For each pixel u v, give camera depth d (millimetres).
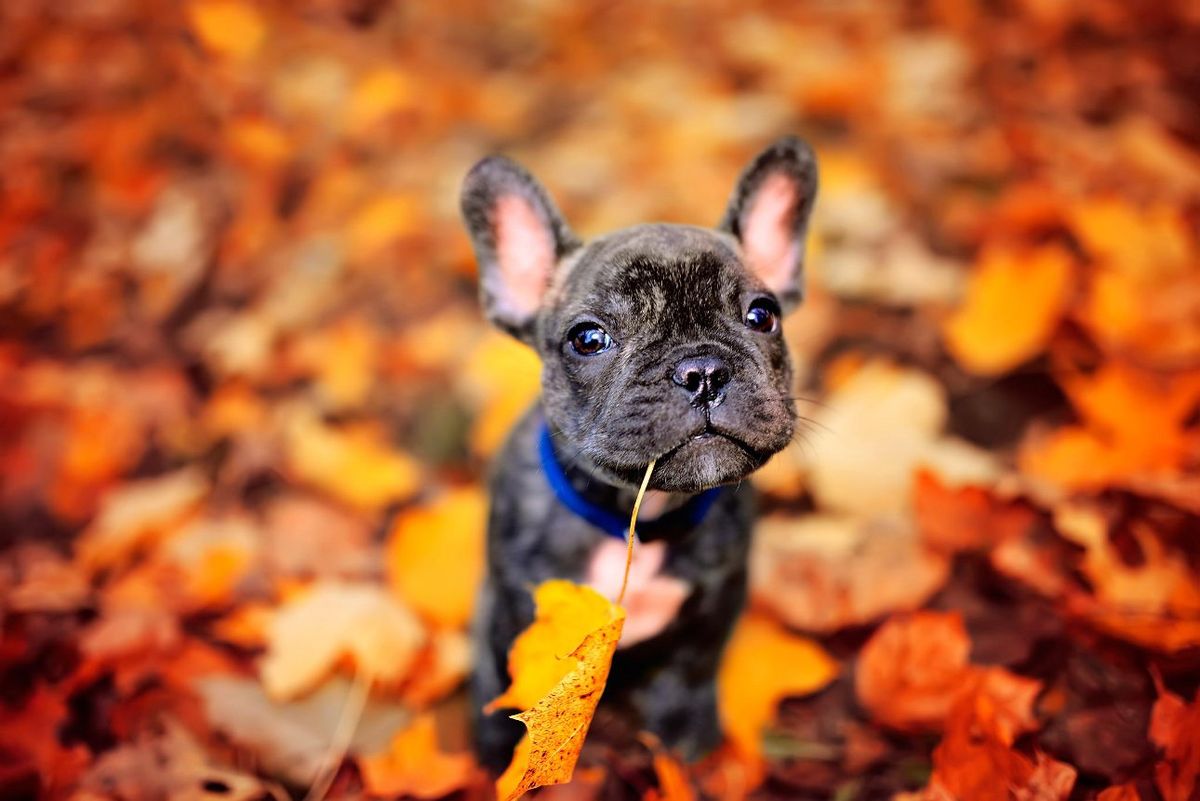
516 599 538
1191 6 1025
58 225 958
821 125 952
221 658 602
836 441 673
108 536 672
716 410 480
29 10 1239
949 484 647
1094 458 639
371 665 579
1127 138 831
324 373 795
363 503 708
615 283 509
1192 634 534
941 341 751
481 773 542
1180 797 473
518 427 568
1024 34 1032
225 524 702
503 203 564
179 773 539
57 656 601
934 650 542
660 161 935
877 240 814
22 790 543
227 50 1067
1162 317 701
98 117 1059
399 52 1165
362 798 532
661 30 1182
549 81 1105
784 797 533
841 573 613
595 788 527
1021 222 798
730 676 582
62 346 852
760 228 576
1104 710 522
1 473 747
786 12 1169
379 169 982
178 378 810
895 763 537
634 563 532
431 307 840
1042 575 581
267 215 934
